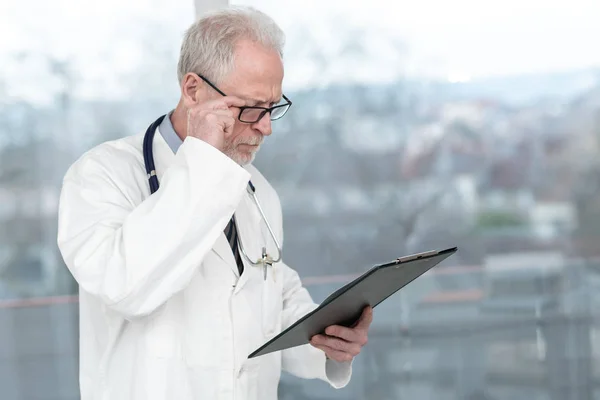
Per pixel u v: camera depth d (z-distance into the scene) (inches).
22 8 160.6
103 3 161.5
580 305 201.5
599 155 196.9
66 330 176.7
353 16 183.8
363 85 186.9
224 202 54.2
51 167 167.9
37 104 163.9
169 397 57.5
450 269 200.5
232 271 60.6
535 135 196.5
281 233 70.7
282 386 158.2
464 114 193.2
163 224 53.2
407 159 192.2
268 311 63.9
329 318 57.0
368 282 52.6
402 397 150.8
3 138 165.0
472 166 195.3
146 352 57.8
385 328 194.5
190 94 59.3
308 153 187.2
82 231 56.6
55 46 161.9
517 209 199.0
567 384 154.8
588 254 199.6
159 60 163.2
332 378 68.2
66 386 162.2
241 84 57.0
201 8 113.5
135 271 52.5
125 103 164.2
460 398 149.3
